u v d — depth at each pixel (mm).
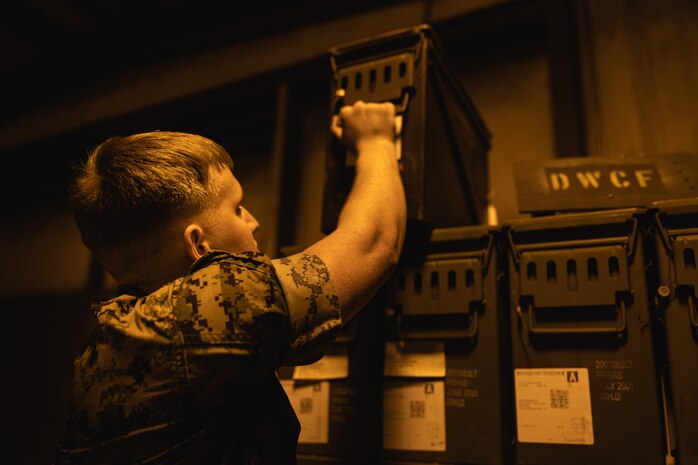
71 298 2590
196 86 2404
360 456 878
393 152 898
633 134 1471
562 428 773
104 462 584
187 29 2518
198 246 695
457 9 1790
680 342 731
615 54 1561
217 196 720
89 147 2711
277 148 1997
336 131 987
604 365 774
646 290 775
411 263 915
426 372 867
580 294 800
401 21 1911
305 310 639
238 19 2385
